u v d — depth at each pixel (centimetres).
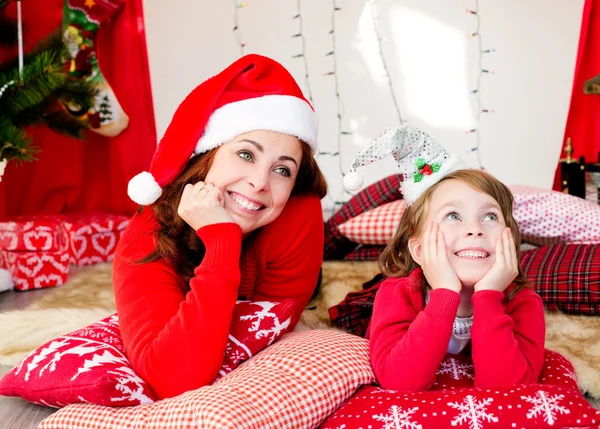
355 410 114
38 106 299
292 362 121
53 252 273
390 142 142
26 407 144
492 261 128
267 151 133
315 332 142
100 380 117
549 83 389
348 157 407
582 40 371
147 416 111
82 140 333
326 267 276
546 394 109
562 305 204
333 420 115
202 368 120
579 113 384
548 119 392
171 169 138
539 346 127
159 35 410
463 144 400
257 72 139
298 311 162
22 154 272
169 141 139
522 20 386
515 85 392
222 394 109
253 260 154
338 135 407
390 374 123
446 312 120
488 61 392
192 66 410
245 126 133
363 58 400
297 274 158
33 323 198
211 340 120
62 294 251
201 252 146
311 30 401
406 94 400
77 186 375
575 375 140
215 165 135
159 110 415
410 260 147
